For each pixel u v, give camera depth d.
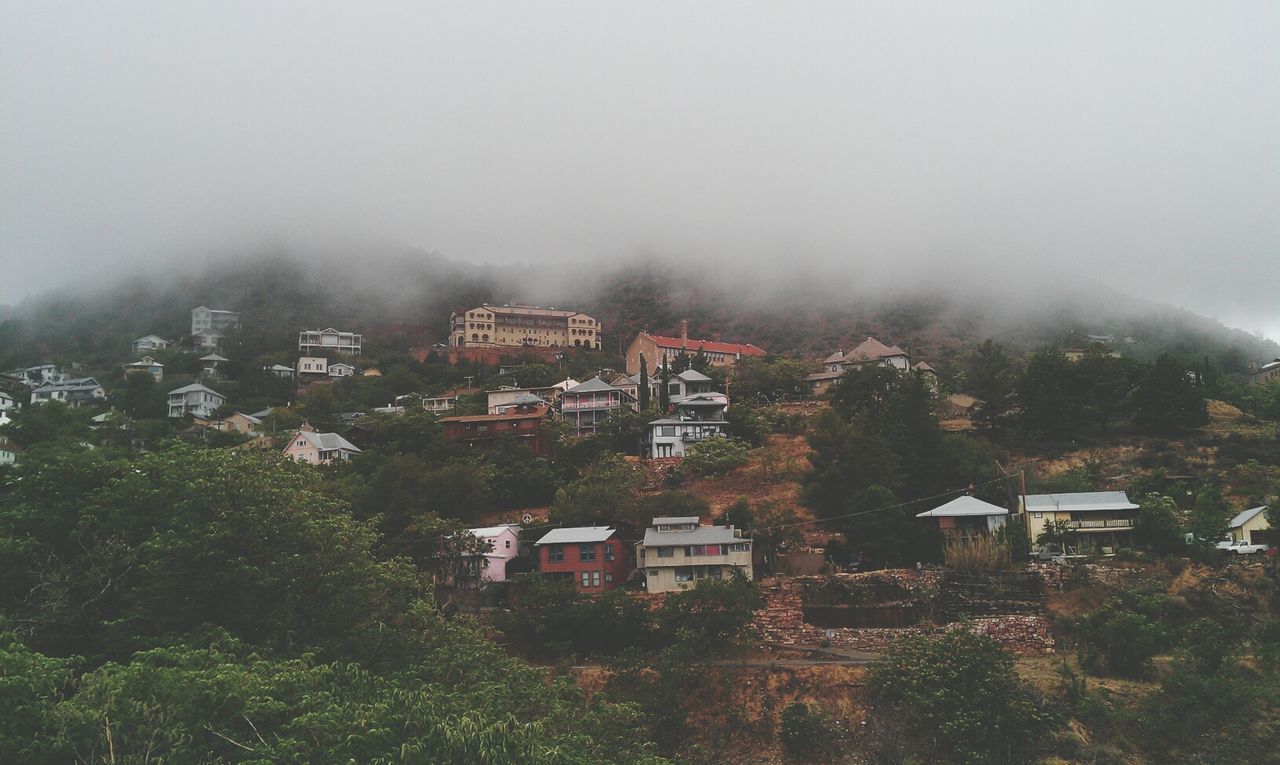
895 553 70.88
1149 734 48.03
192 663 27.95
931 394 110.00
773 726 52.38
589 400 114.69
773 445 101.00
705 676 55.25
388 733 25.58
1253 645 54.19
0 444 95.06
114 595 35.28
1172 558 63.12
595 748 32.53
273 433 115.31
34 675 24.52
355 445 111.31
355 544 39.09
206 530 34.19
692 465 93.62
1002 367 115.38
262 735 25.81
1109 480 83.56
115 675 25.73
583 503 80.06
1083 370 100.44
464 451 99.19
